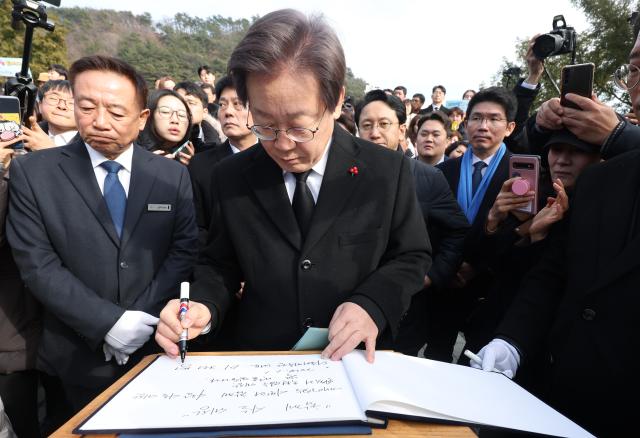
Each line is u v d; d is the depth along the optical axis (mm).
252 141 2715
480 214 2762
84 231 1738
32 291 1694
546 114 1710
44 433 2225
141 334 1675
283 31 1003
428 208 2512
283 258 1292
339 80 1064
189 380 984
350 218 1296
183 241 1973
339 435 798
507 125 2908
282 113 1042
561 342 1270
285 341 1301
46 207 1726
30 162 1784
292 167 1218
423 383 981
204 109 4645
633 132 1497
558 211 1586
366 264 1311
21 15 2064
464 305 2758
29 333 1907
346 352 1091
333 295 1282
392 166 1385
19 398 1900
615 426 1146
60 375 1766
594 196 1292
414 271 1312
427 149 3820
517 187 1882
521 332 1397
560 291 1466
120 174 1892
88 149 1844
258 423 802
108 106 1698
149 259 1838
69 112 3129
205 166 2559
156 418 822
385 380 959
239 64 1008
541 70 2807
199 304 1229
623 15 17156
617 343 1137
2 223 1773
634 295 1118
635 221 1179
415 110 9305
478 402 927
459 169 3115
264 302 1319
